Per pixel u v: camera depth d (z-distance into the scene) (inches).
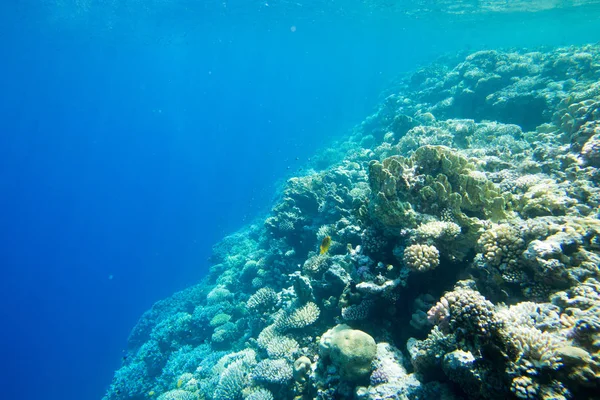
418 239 211.5
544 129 466.9
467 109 681.6
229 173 3088.1
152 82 5452.8
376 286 217.5
